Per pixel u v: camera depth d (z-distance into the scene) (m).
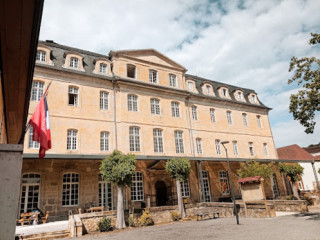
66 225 14.94
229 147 28.52
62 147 18.53
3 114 8.20
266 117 33.94
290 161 30.31
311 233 9.93
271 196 28.52
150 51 25.58
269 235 10.24
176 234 12.15
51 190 17.62
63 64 20.53
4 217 2.57
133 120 22.14
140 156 19.61
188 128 25.70
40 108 8.93
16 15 4.18
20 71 6.11
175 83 26.58
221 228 13.05
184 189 24.11
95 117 20.58
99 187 19.86
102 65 22.56
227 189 26.98
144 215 16.62
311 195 27.44
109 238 12.12
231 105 30.62
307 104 13.73
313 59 13.86
